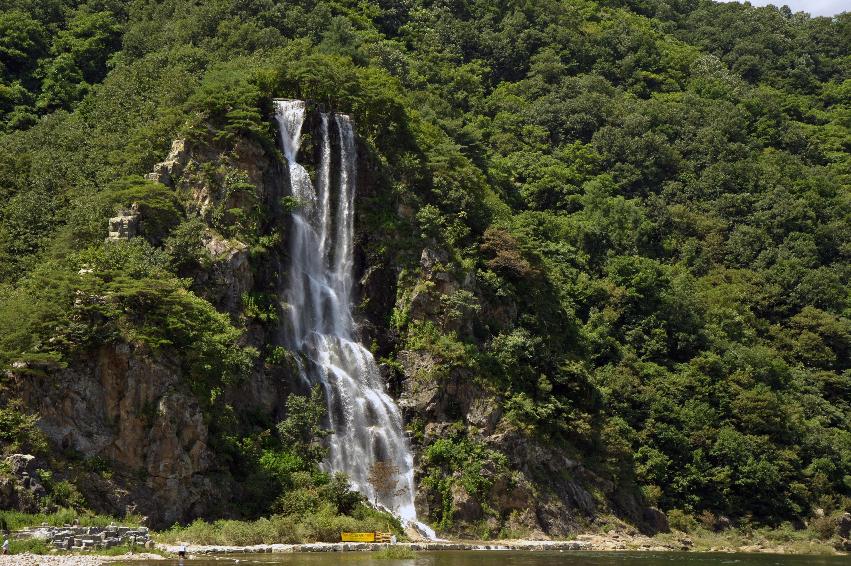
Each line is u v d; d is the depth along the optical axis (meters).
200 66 127.56
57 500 66.12
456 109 163.12
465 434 92.50
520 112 171.25
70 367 71.06
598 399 105.69
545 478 93.50
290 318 92.38
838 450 120.00
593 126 170.38
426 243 101.31
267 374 86.44
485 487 88.94
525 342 99.62
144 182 90.94
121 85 122.19
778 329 140.38
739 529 106.06
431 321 97.12
